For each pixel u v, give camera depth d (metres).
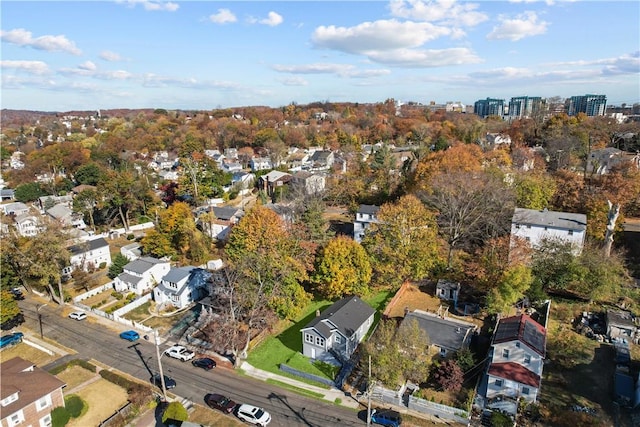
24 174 144.12
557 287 55.28
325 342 45.31
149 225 106.69
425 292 59.81
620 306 52.09
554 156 103.75
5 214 112.62
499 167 81.62
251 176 135.25
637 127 133.50
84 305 63.50
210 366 46.19
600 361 43.03
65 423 38.44
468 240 68.75
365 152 159.62
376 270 60.53
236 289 53.34
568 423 34.94
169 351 49.25
